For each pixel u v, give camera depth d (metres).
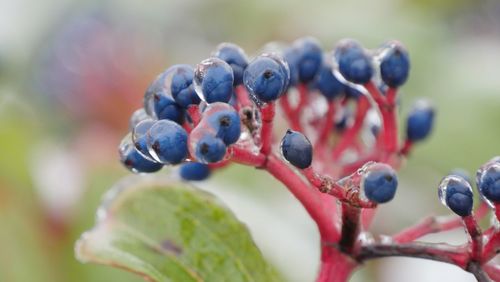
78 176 0.45
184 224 0.34
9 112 0.49
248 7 0.57
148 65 0.52
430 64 0.51
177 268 0.34
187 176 0.35
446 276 0.46
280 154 0.32
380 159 0.34
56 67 0.51
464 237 0.45
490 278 0.31
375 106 0.34
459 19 0.55
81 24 0.52
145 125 0.31
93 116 0.51
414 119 0.34
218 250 0.34
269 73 0.31
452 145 0.48
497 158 0.31
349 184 0.31
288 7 0.56
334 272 0.32
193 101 0.31
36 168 0.45
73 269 0.43
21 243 0.44
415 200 0.48
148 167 0.32
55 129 0.51
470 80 0.50
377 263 0.46
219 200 0.34
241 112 0.31
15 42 0.54
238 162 0.31
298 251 0.43
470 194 0.31
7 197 0.44
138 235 0.34
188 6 0.61
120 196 0.35
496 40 0.53
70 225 0.44
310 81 0.34
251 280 0.34
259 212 0.44
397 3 0.56
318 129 0.34
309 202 0.32
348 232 0.32
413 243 0.32
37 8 0.55
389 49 0.33
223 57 0.32
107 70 0.51
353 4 0.55
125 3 0.55
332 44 0.54
